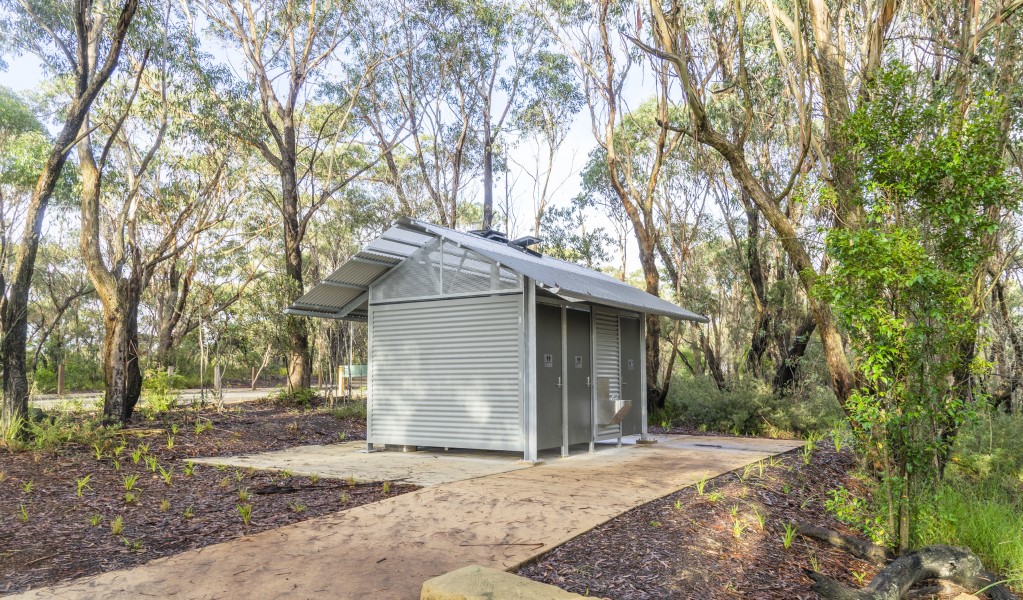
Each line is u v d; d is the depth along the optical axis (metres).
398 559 4.88
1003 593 5.41
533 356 9.43
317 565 4.74
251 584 4.35
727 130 18.17
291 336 19.42
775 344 18.39
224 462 9.12
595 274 14.28
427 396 10.45
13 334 9.91
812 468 9.78
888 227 5.94
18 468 7.96
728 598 4.61
